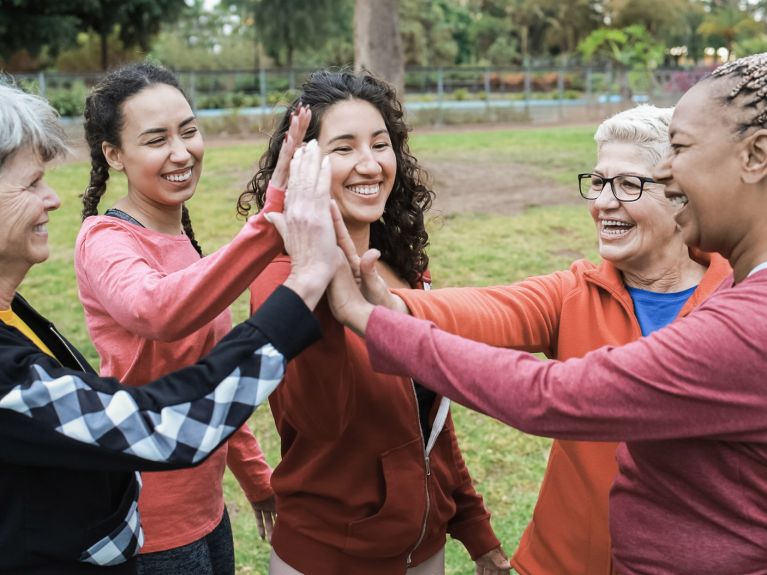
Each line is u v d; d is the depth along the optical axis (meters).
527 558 2.12
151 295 1.82
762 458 1.37
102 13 28.52
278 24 41.91
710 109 1.39
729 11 45.38
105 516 1.62
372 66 13.26
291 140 1.69
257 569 3.57
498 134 18.09
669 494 1.48
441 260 7.56
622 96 29.39
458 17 67.25
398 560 2.11
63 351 1.82
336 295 1.64
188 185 2.44
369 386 1.95
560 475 2.04
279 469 2.10
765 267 1.38
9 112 1.55
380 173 2.02
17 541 1.51
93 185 2.52
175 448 1.47
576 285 2.10
